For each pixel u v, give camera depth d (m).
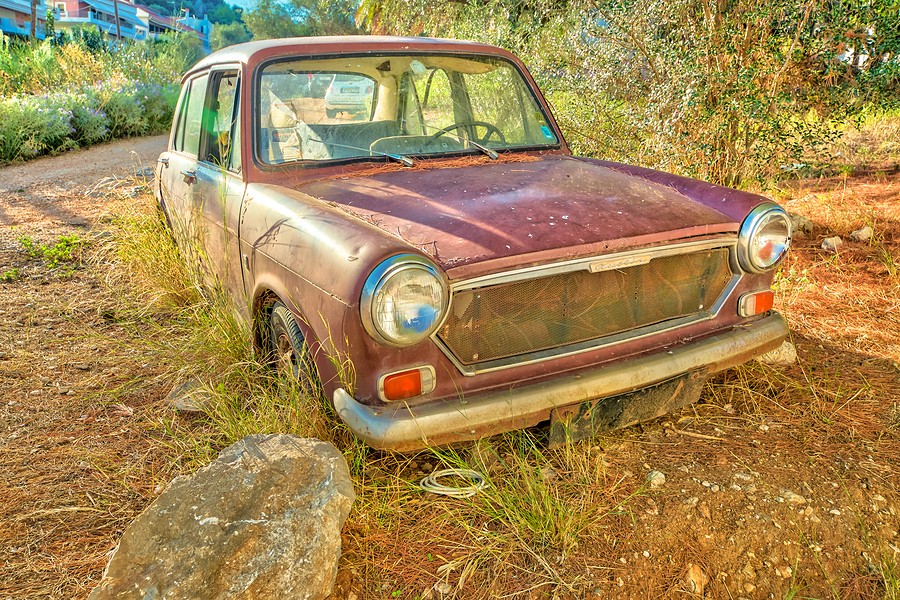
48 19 24.03
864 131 9.29
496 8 8.09
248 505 2.18
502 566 2.33
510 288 2.43
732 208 2.98
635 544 2.43
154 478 2.82
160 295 4.50
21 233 6.87
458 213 2.68
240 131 3.36
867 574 2.35
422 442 2.30
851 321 4.12
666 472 2.78
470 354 2.43
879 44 5.24
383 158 3.42
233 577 2.02
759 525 2.50
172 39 22.05
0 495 2.72
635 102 6.46
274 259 2.78
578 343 2.62
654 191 3.09
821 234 5.65
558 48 6.88
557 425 2.58
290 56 3.50
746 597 2.27
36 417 3.29
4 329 4.34
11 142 12.16
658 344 2.77
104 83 15.76
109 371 3.75
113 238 5.72
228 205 3.35
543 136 3.98
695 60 5.36
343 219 2.57
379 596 2.24
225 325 3.51
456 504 2.57
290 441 2.44
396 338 2.23
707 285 2.91
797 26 5.34
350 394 2.38
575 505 2.55
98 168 11.12
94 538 2.49
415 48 3.76
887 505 2.60
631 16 5.87
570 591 2.24
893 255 5.07
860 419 3.12
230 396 3.11
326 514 2.15
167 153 5.09
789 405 3.25
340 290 2.29
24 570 2.34
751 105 5.18
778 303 4.39
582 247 2.49
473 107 3.86
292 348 2.86
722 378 3.45
